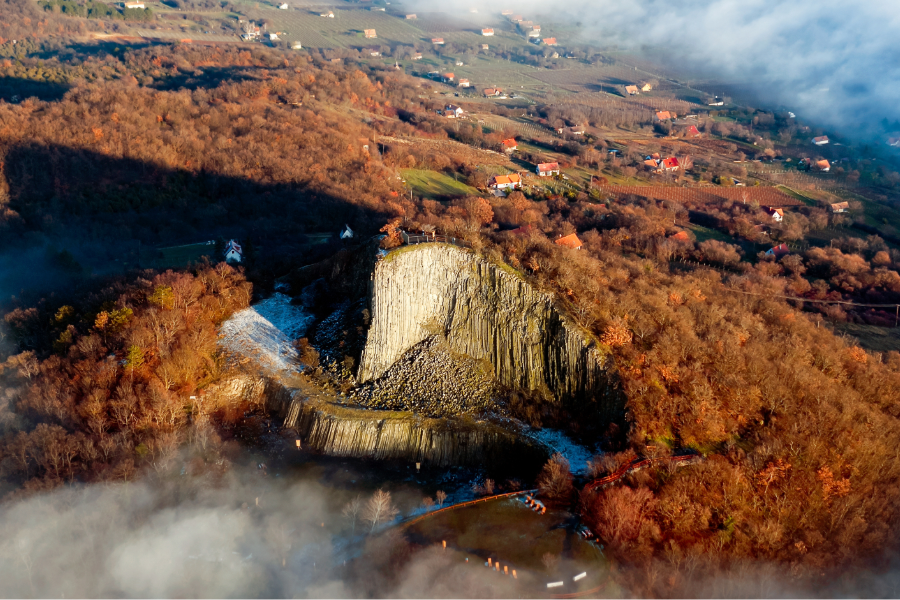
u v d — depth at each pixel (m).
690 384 109.19
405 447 107.31
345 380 116.81
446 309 124.12
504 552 86.56
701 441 103.69
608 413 108.81
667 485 95.06
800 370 117.62
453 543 88.12
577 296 120.06
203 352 117.19
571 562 84.88
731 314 135.75
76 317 124.00
